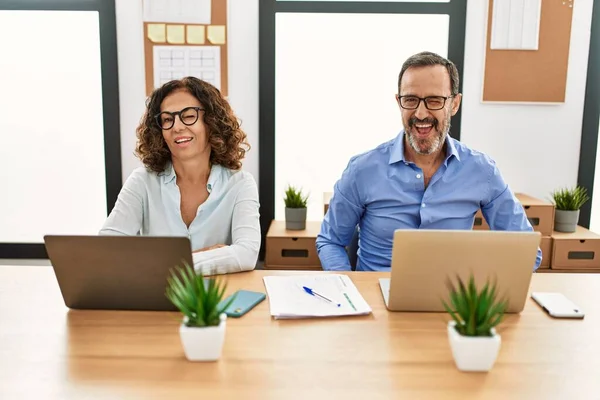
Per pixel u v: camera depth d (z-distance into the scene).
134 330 1.21
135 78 3.14
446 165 1.93
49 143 3.29
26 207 3.36
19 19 3.15
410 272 1.26
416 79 1.79
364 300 1.38
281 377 1.00
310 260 2.92
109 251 1.24
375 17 3.17
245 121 3.23
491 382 0.98
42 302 1.38
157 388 0.96
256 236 1.75
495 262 1.24
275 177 3.35
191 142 1.81
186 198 1.89
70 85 3.22
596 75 3.11
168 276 1.25
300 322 1.25
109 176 3.24
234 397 0.93
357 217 2.05
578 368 1.04
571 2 3.01
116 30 3.08
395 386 0.96
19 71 3.21
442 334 1.19
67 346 1.12
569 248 2.83
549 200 3.24
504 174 3.23
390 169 1.95
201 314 1.04
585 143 3.18
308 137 3.32
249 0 3.09
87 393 0.94
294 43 3.21
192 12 3.06
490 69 3.10
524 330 1.22
